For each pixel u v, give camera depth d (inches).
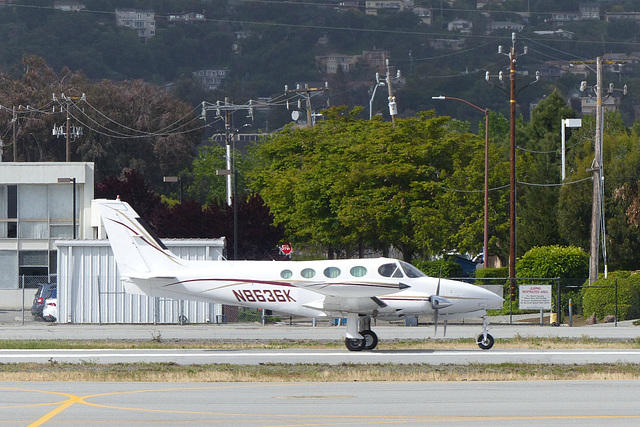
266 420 2285.9
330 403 2556.6
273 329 5433.1
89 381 3105.3
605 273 6742.1
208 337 4877.0
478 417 2316.7
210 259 5871.1
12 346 4328.3
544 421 2258.9
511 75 7253.9
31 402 2596.0
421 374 3186.5
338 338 4815.5
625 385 2930.6
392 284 3949.3
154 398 2674.7
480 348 4148.6
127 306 5871.1
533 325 5792.3
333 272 4097.0
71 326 5654.5
